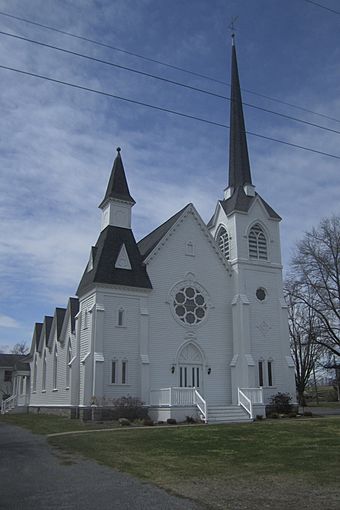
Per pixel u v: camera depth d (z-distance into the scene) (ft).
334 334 149.38
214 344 127.24
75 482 42.98
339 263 150.10
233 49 162.09
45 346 161.99
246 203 140.67
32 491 39.52
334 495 38.86
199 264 130.62
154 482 43.37
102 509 34.24
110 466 50.85
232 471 48.60
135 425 97.19
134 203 127.65
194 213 132.87
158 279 123.54
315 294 154.20
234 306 130.52
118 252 120.06
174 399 105.19
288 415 117.80
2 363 282.15
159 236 132.46
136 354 114.11
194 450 62.28
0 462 53.01
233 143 151.64
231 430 82.79
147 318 117.19
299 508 35.12
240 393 114.32
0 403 265.54
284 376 130.21
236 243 134.92
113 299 115.14
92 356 109.29
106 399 107.86
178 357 121.19
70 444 67.51
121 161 133.08
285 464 52.34
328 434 76.89
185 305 125.90
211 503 36.24
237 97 156.97
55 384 145.28
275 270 137.90
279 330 133.49
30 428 93.61
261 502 36.65
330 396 253.44
